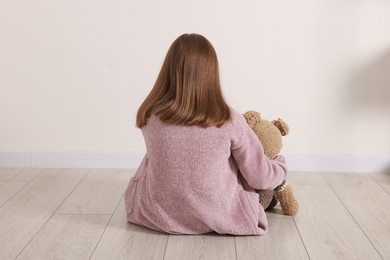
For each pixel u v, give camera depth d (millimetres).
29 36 2543
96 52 2557
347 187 2418
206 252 1727
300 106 2604
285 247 1775
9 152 2637
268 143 1969
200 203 1785
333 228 1942
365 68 2564
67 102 2609
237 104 2602
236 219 1836
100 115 2621
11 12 2520
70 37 2543
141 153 2643
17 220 1979
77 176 2521
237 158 1820
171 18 2521
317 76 2574
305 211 2107
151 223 1884
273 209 2129
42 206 2125
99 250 1736
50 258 1678
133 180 1978
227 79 2578
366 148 2637
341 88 2584
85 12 2520
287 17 2521
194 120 1704
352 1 2506
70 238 1827
